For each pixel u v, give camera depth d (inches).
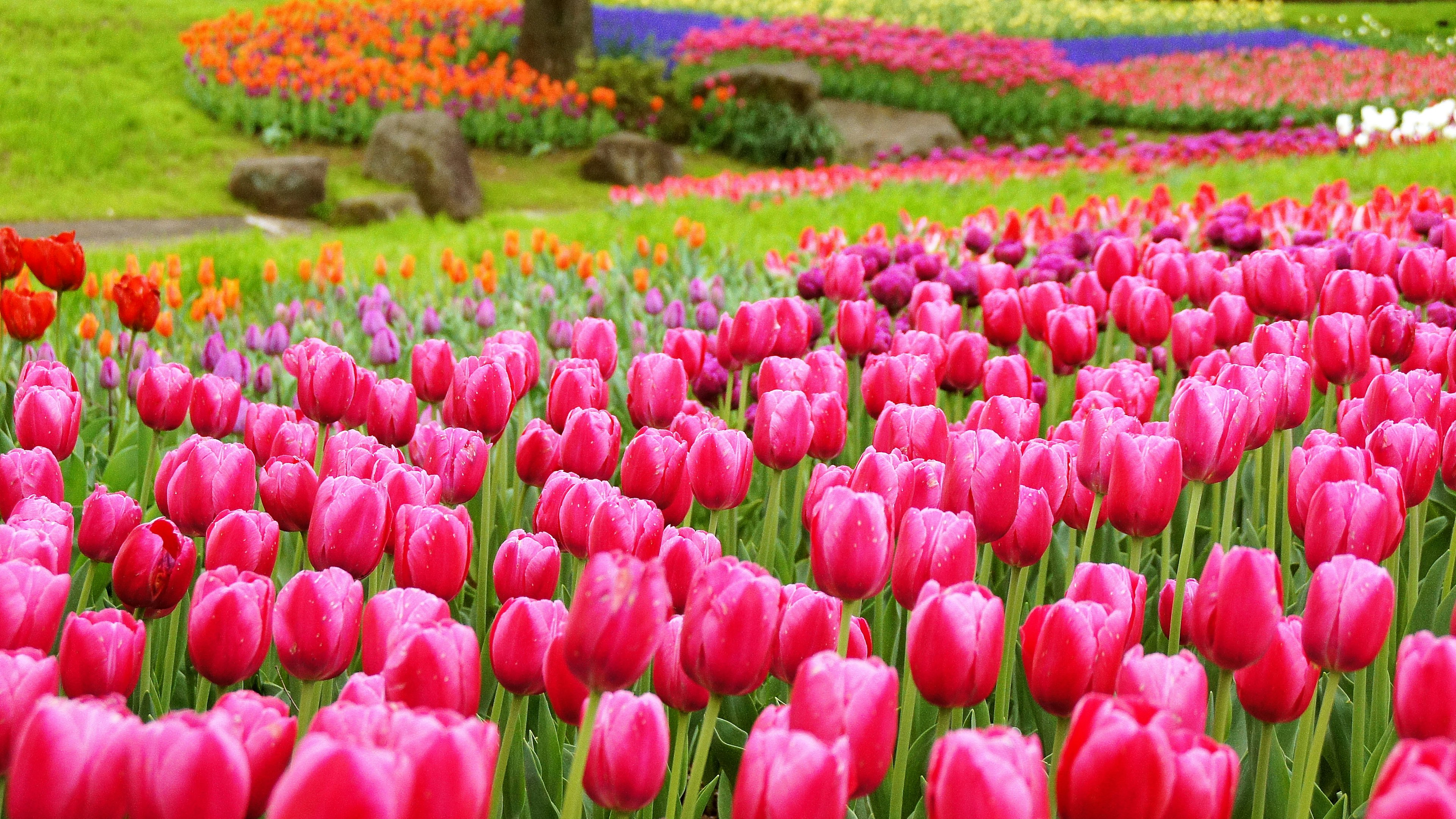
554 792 75.1
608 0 1483.8
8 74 749.3
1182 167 569.9
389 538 73.7
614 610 47.9
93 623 56.5
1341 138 574.6
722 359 130.3
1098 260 156.2
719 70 1014.4
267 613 57.6
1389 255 152.8
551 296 252.2
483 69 890.1
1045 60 1016.2
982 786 39.2
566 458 86.0
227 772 39.2
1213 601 57.8
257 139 732.7
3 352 179.9
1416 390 94.3
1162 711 42.4
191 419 103.9
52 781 39.9
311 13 847.1
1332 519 68.6
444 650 49.5
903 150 912.9
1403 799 36.4
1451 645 49.9
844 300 164.1
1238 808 74.2
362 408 95.9
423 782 38.0
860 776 47.2
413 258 273.3
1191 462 75.5
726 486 79.7
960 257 288.2
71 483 113.8
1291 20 1493.6
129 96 754.2
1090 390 111.6
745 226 404.5
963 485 72.9
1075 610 55.9
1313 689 61.4
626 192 473.4
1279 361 94.2
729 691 53.9
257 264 325.4
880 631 85.2
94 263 315.0
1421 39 1222.3
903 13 1423.5
